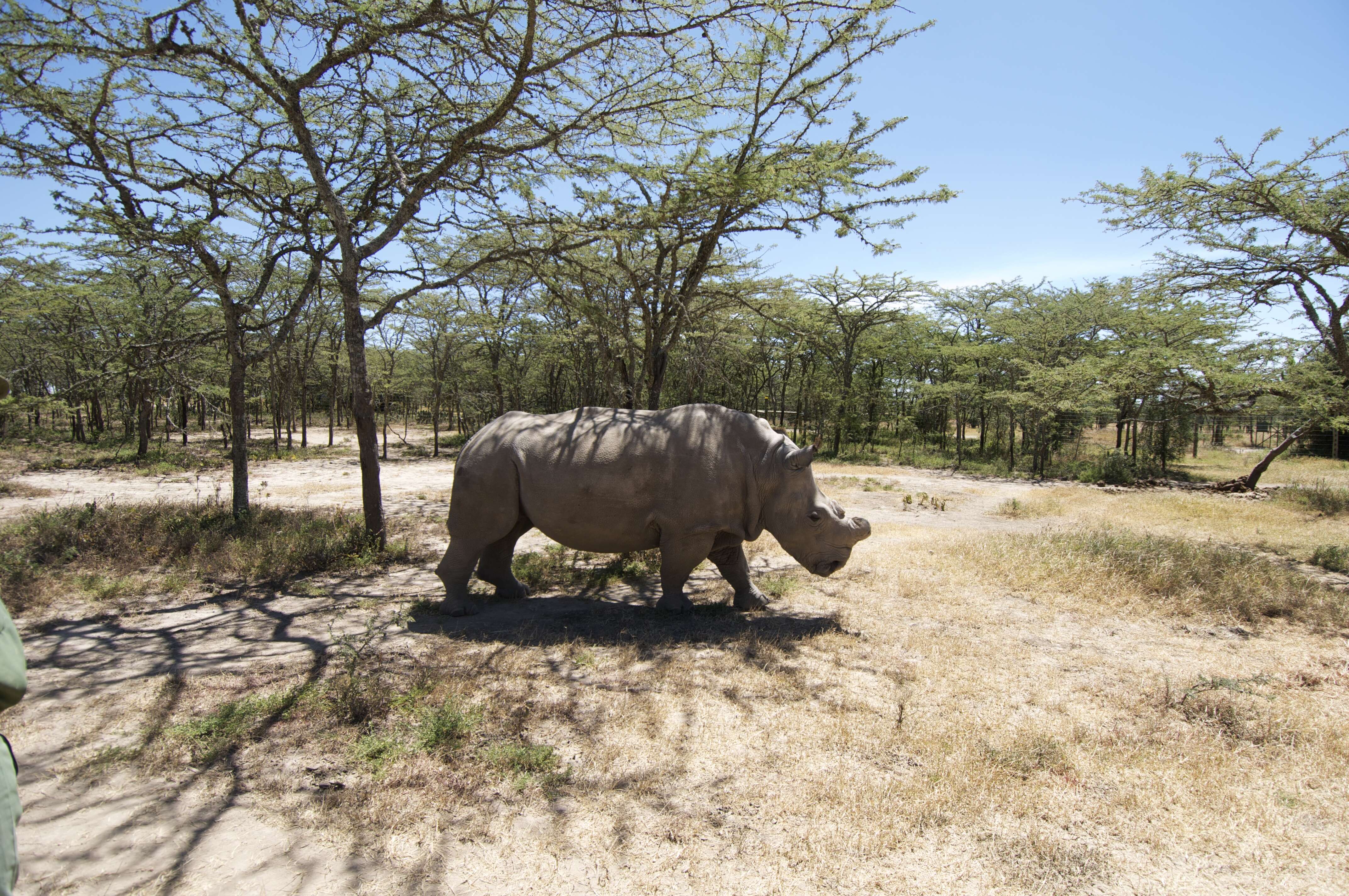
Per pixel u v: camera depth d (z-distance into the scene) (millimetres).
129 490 16734
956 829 3357
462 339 29297
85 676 5242
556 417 7574
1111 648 6203
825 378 35281
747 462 7238
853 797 3596
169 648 5906
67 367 20078
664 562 7195
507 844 3225
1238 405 15945
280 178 11188
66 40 7898
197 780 3756
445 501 15766
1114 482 24734
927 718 4582
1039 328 30047
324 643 6051
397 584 8266
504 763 3891
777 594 7883
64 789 3701
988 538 10953
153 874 3035
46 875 3025
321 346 32375
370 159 10695
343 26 7914
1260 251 11734
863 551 10242
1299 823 3480
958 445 33500
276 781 3742
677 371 20422
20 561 8047
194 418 40344
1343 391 16234
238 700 4730
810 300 24531
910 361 40469
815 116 10922
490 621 6848
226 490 16844
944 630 6617
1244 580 8094
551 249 9727
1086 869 3084
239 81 9961
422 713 4453
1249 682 5266
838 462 30625
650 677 5254
